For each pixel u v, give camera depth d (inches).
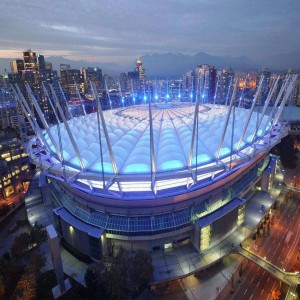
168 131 2942.9
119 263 2185.0
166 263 2474.2
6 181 4318.4
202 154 2655.0
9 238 3196.4
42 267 2450.8
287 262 2672.2
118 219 2509.8
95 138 2957.7
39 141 3639.3
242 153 2918.3
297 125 6574.8
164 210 2527.1
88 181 2463.1
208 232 2546.8
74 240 2640.3
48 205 3523.6
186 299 2304.4
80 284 2313.0
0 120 7347.4
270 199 3531.0
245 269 2637.8
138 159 2541.8
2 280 2257.6
